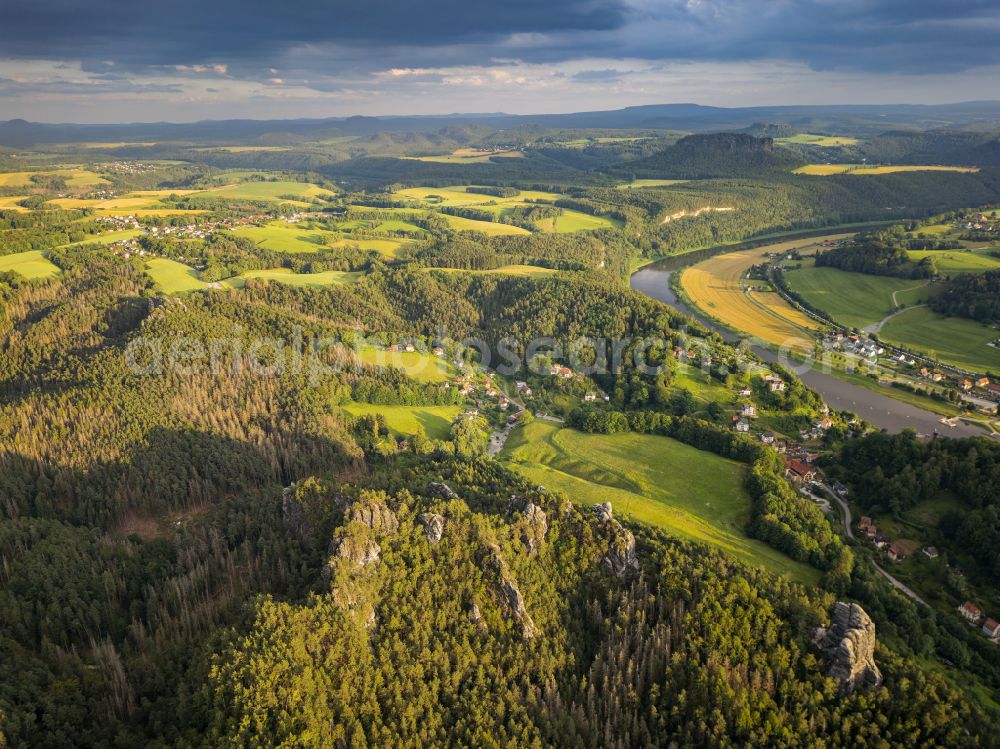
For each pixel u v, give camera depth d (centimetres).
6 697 10406
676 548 14138
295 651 10469
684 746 10300
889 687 11162
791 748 10175
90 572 14088
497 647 11750
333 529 13425
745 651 11438
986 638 14362
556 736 10431
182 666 11144
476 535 13238
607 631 12181
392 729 10075
